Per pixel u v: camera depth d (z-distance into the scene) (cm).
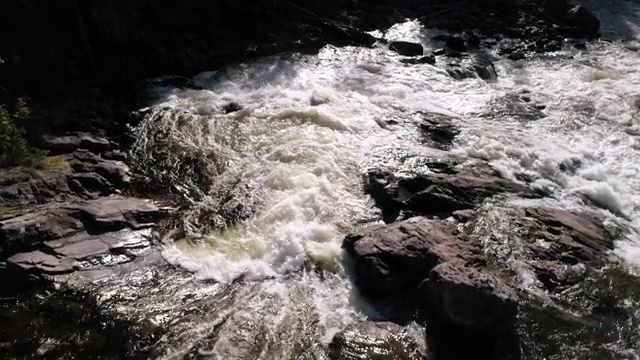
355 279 1287
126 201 1490
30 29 1967
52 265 1263
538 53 2717
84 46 2036
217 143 1781
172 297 1223
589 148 1850
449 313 1120
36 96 1867
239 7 2534
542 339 1164
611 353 1141
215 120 1906
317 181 1594
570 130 1962
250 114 1945
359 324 1172
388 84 2217
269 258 1336
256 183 1591
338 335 1134
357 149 1766
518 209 1523
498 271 1320
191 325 1155
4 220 1302
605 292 1290
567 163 1750
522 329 1181
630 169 1748
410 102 2095
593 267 1356
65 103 1884
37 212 1360
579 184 1672
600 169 1734
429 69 2378
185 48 2284
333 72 2288
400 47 2531
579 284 1306
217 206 1511
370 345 1118
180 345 1107
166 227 1431
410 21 2948
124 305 1197
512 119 2031
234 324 1159
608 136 1925
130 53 2194
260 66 2284
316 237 1400
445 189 1562
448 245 1315
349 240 1350
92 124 1823
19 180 1445
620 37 3048
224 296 1231
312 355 1095
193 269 1302
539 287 1293
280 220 1450
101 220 1388
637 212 1575
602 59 2662
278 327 1155
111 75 2066
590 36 2966
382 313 1211
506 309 1116
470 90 2241
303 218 1462
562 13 3092
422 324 1177
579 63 2598
